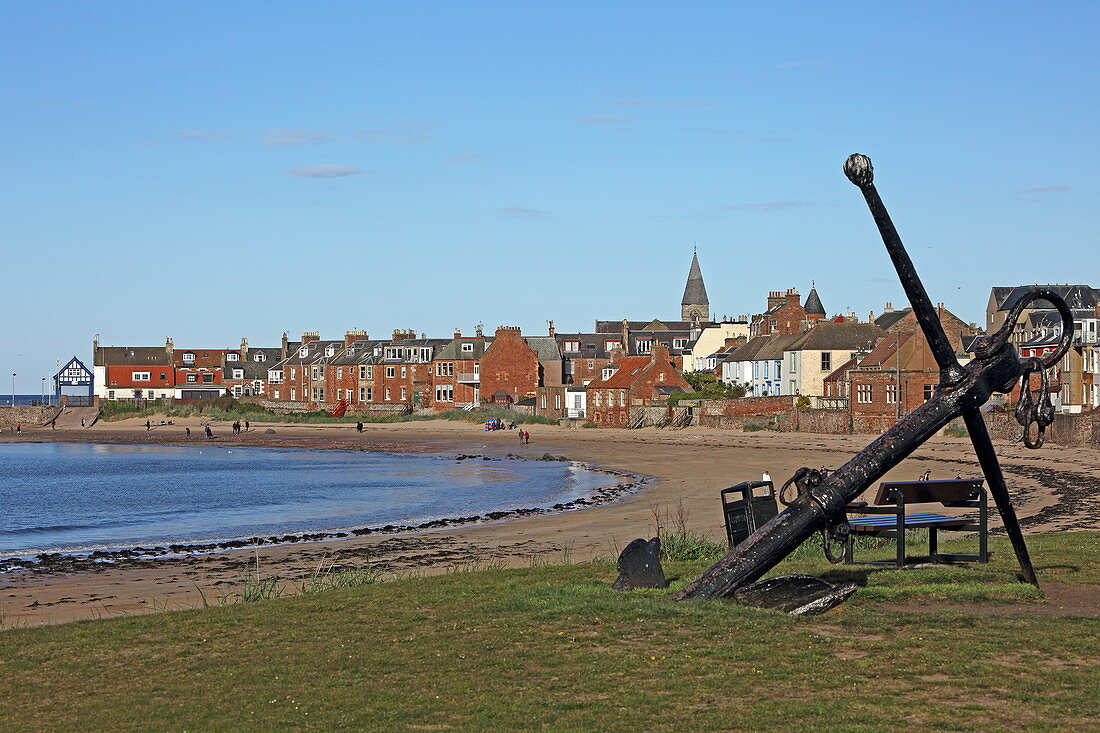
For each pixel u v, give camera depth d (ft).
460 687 34.19
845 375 315.78
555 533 113.29
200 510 164.55
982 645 37.32
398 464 260.83
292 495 185.88
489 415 392.88
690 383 372.58
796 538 44.45
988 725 29.04
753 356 367.25
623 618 42.39
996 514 100.99
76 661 40.57
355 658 38.58
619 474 204.03
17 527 145.69
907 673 34.14
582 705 31.73
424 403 444.14
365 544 110.42
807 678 33.83
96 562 103.30
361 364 470.80
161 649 42.01
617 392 367.45
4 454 330.75
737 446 255.70
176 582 87.56
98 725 31.96
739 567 44.83
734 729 29.30
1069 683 32.73
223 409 477.77
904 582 49.44
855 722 29.53
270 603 52.21
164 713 32.89
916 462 182.91
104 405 498.69
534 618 43.29
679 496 157.07
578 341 463.42
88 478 237.86
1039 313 284.41
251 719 31.73
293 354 551.18
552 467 231.50
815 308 511.81
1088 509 104.53
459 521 133.59
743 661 36.09
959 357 275.80
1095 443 188.75
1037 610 44.01
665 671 35.12
